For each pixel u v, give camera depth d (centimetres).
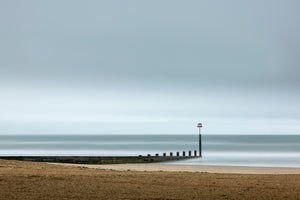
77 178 2386
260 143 16862
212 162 5872
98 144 16750
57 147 13288
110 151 10462
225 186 2161
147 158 5766
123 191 1936
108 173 2769
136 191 1942
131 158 5606
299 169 4066
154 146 14062
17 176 2402
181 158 6309
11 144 16738
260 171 3806
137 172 2955
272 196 1855
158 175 2678
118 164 5125
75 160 5403
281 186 2188
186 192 1938
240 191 1992
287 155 7900
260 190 2033
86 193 1862
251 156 7512
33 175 2464
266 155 7856
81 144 16712
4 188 1952
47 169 3028
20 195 1777
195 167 4300
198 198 1784
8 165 3350
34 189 1941
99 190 1953
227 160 6341
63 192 1877
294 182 2384
